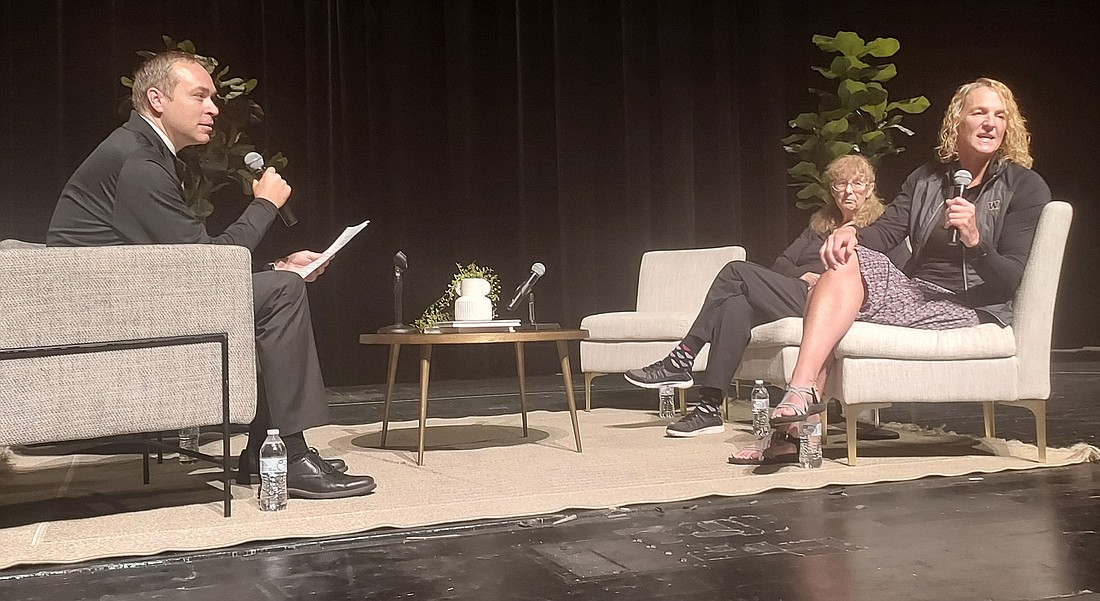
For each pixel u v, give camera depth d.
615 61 6.72
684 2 6.82
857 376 2.48
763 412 3.24
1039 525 1.83
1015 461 2.53
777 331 3.05
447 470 2.59
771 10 6.88
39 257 1.86
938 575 1.51
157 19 5.73
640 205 6.74
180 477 2.66
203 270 2.02
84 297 1.90
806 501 2.10
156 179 2.26
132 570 1.65
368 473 2.57
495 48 6.48
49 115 5.52
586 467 2.58
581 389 5.47
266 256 5.98
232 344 2.05
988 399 2.49
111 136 2.31
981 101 2.61
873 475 2.36
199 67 2.39
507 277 6.49
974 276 2.59
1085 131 6.75
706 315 3.21
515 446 3.07
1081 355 6.48
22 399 1.84
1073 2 6.70
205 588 1.53
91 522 2.03
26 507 2.24
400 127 6.25
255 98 5.94
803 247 3.56
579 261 6.61
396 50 6.25
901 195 2.86
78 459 3.08
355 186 6.17
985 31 6.71
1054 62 6.73
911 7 6.72
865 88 4.12
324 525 1.91
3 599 1.49
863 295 2.56
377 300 6.21
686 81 6.82
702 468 2.53
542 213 6.58
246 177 4.00
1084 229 6.79
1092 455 2.54
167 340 1.97
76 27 5.57
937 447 2.85
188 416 2.00
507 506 2.05
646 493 2.17
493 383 6.04
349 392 5.58
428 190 6.32
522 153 6.53
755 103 6.95
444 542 1.79
